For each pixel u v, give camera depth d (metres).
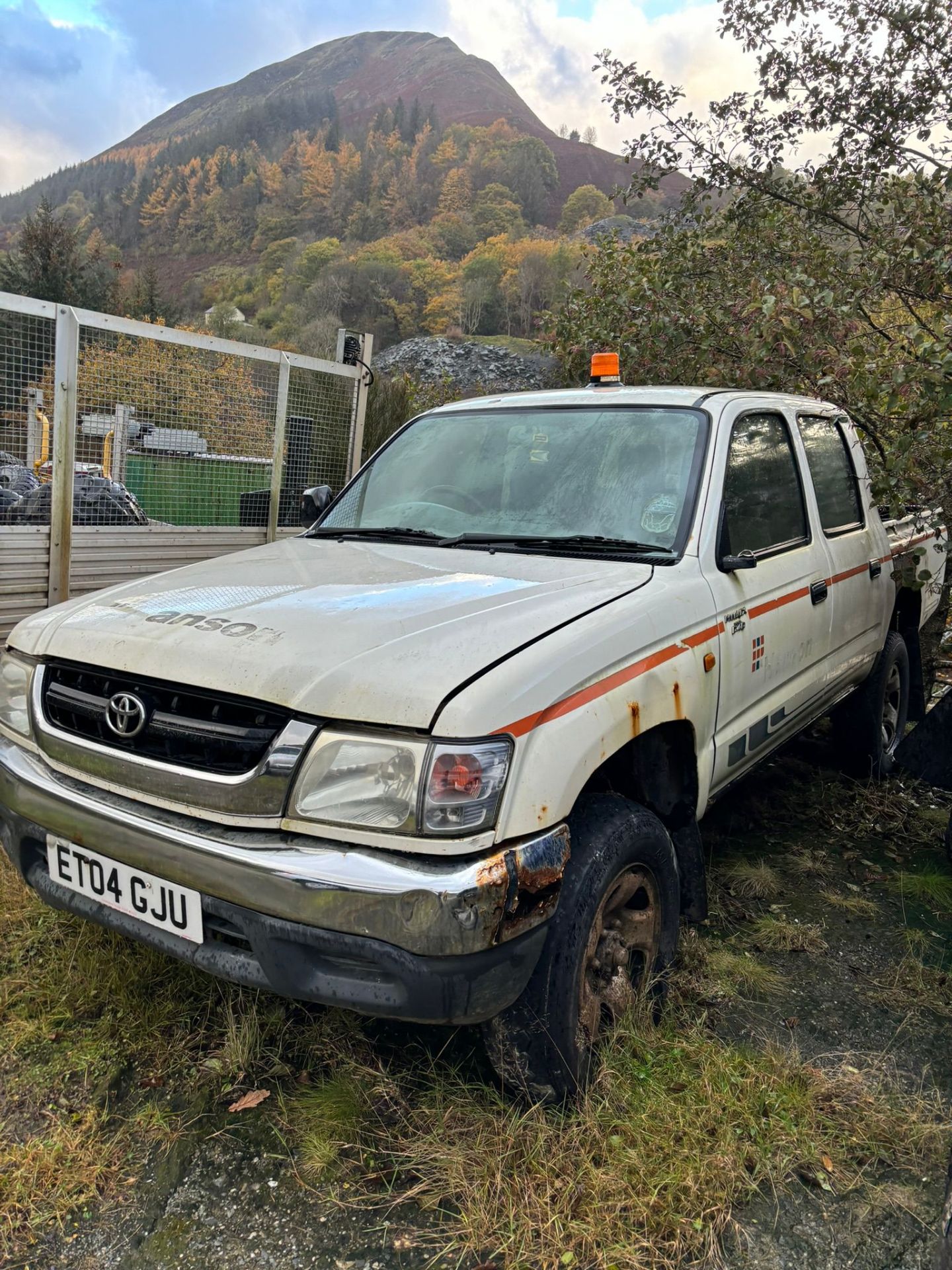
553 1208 2.01
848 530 4.21
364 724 1.99
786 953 3.21
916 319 5.80
